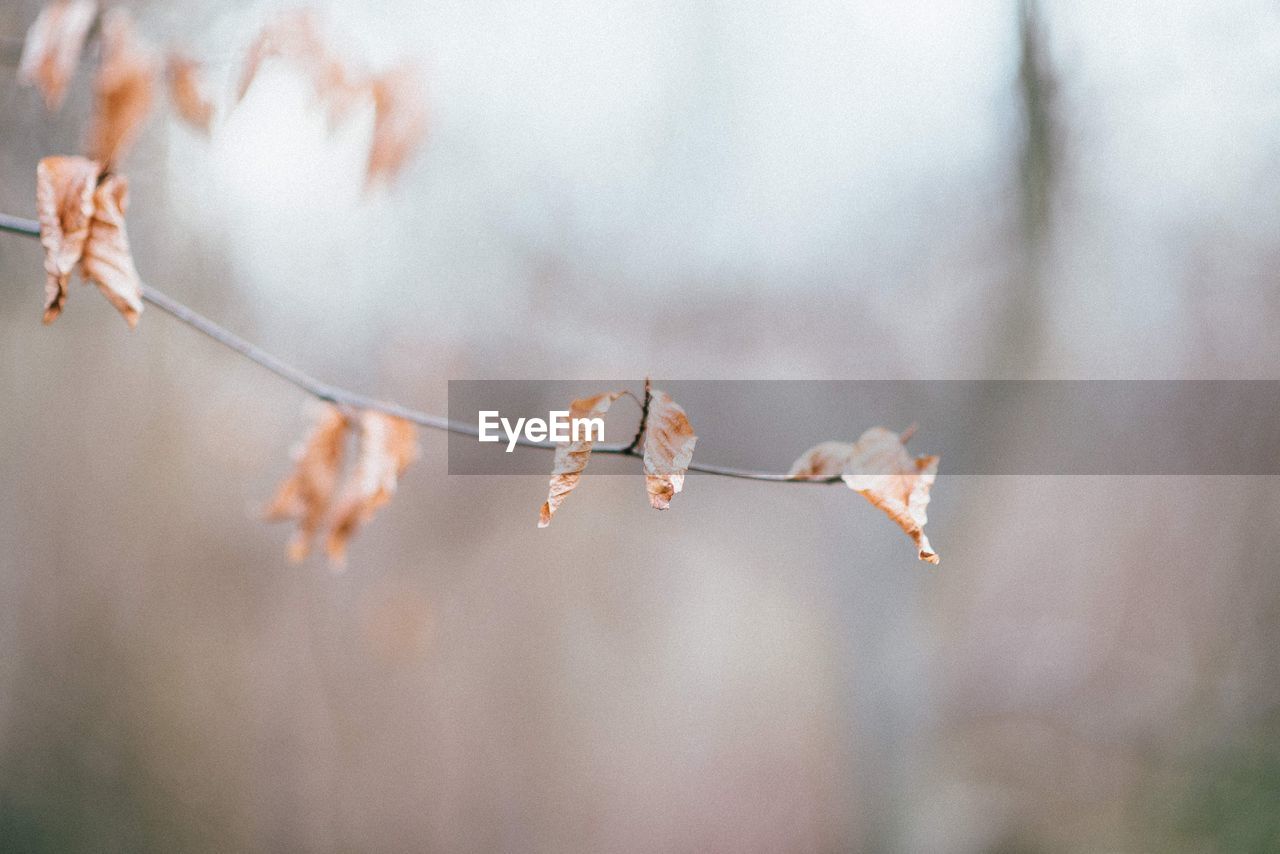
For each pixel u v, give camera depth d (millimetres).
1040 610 6852
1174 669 5902
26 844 4816
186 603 5441
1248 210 4332
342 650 5848
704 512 6637
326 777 5887
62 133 2379
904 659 5465
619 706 7363
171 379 5016
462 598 6324
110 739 5230
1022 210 4145
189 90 1740
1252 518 5258
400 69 1794
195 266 3852
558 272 4496
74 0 1582
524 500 6004
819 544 6008
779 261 4680
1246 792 4906
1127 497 6273
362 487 1552
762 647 8711
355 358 4418
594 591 6883
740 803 7805
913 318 4742
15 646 5102
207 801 5461
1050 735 5887
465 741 6449
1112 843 5164
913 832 5363
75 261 1185
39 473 4973
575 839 6969
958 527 5188
